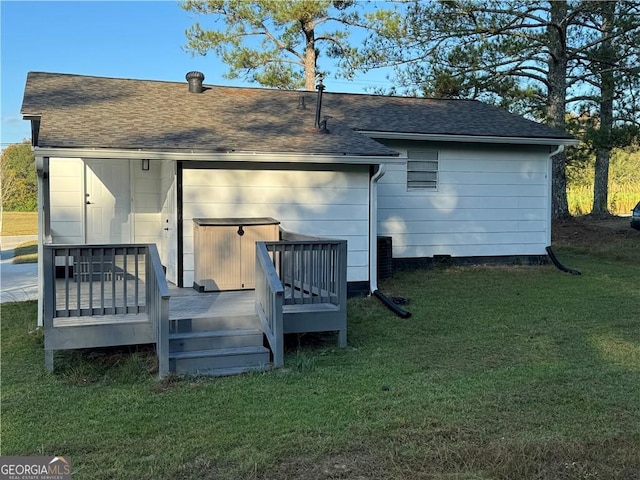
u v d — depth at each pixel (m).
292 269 6.24
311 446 3.66
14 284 11.04
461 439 3.78
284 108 11.10
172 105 9.95
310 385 4.94
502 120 12.47
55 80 10.44
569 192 29.91
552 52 16.52
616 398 4.56
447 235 11.66
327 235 8.78
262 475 3.29
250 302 6.80
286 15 19.58
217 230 7.52
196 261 7.69
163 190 9.37
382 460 3.48
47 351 5.31
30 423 4.06
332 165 8.77
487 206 11.85
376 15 18.27
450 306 8.31
